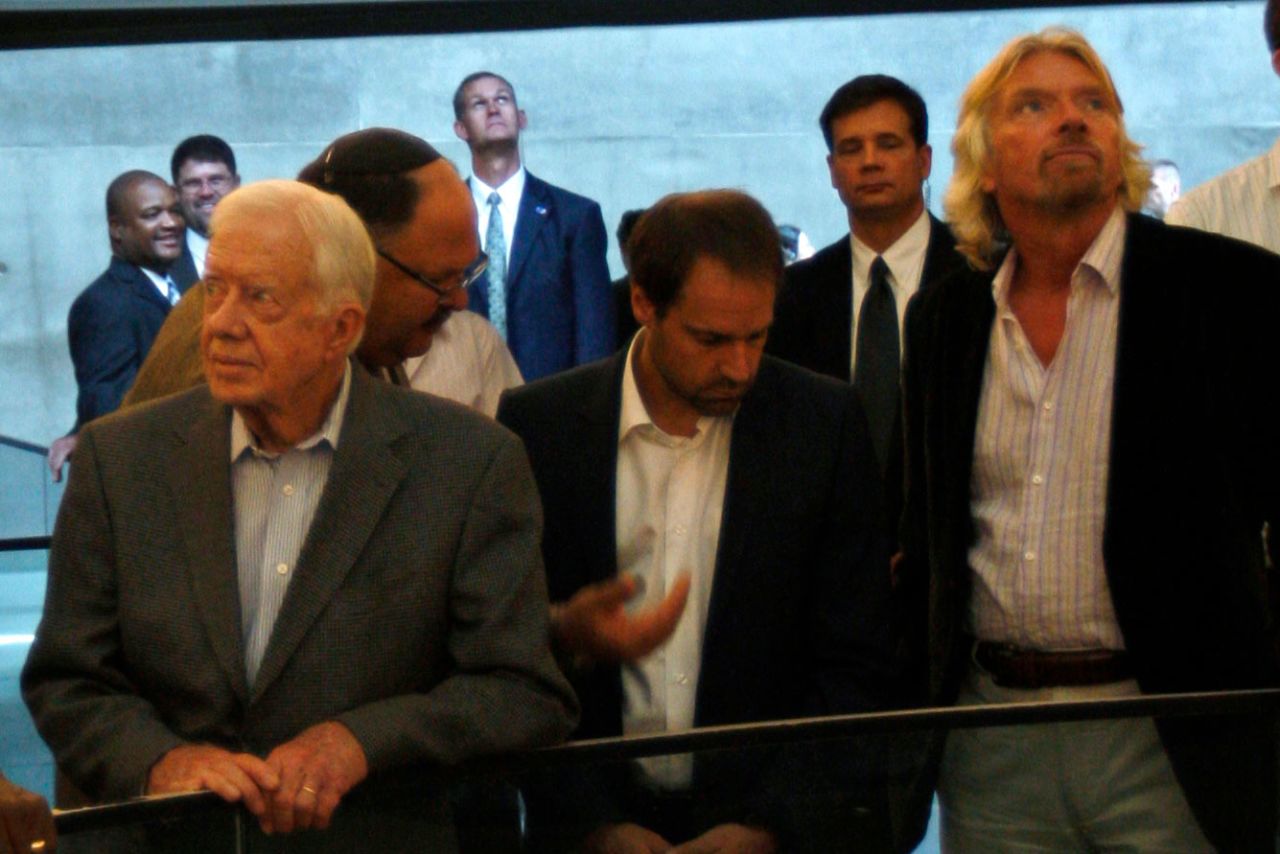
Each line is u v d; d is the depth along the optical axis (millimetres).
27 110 8109
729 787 2967
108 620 2781
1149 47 8281
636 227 3223
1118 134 3512
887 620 3324
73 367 8281
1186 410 3348
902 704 3824
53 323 8281
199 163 7961
